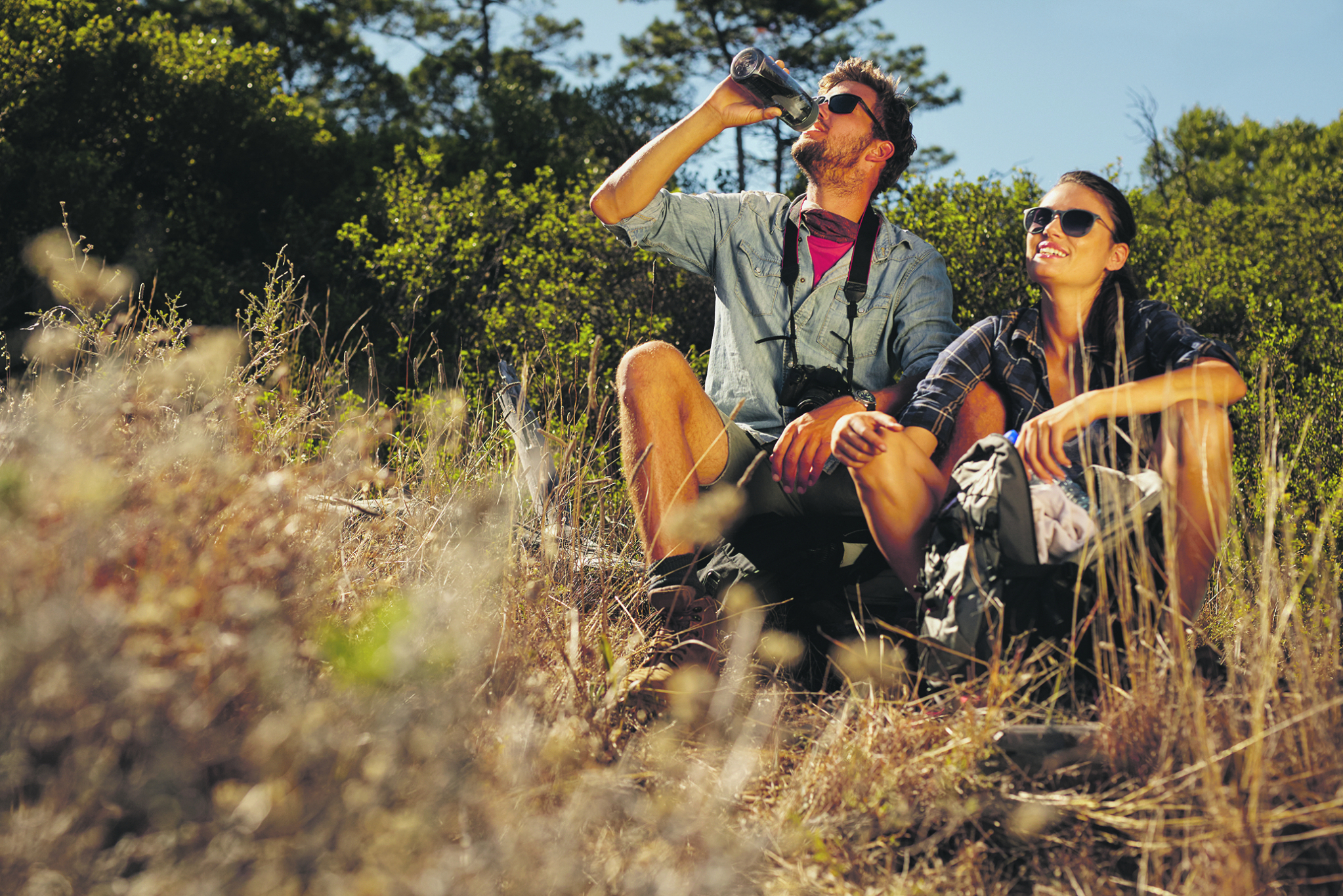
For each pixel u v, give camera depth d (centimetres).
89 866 110
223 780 131
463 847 123
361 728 135
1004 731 170
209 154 1162
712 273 309
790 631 255
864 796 164
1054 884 148
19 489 127
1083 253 241
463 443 304
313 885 109
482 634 180
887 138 293
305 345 513
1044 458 209
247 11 2252
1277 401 500
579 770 160
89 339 248
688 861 144
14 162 977
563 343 611
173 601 131
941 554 201
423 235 884
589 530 269
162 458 163
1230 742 160
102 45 1122
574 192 986
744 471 268
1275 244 1102
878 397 278
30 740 110
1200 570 206
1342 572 202
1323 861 145
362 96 2439
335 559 209
